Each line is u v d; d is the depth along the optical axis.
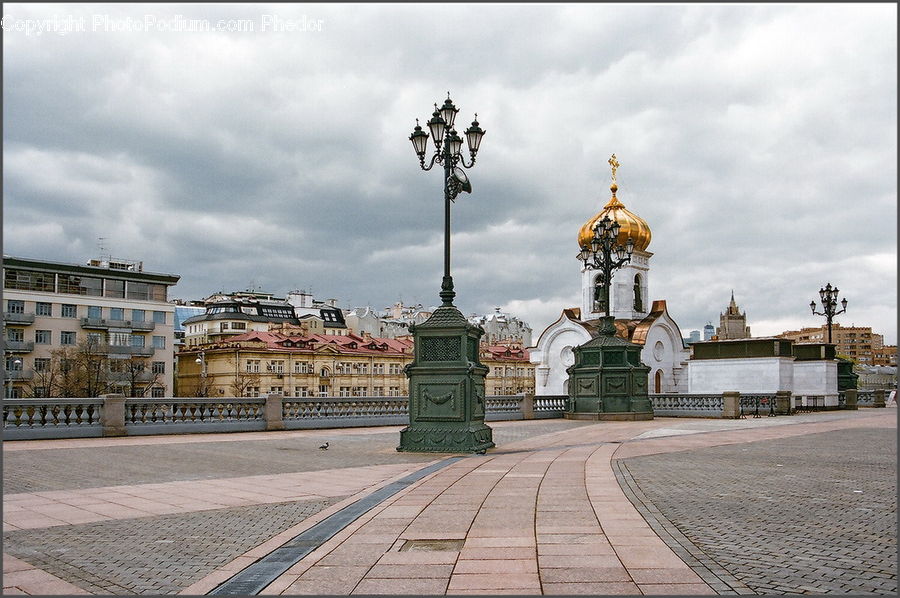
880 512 9.52
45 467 14.29
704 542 7.80
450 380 17.97
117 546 7.75
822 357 45.53
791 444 19.72
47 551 7.53
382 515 9.34
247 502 10.43
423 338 18.34
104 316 86.50
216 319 114.00
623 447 18.92
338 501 10.50
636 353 33.56
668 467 14.38
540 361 63.91
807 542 7.80
